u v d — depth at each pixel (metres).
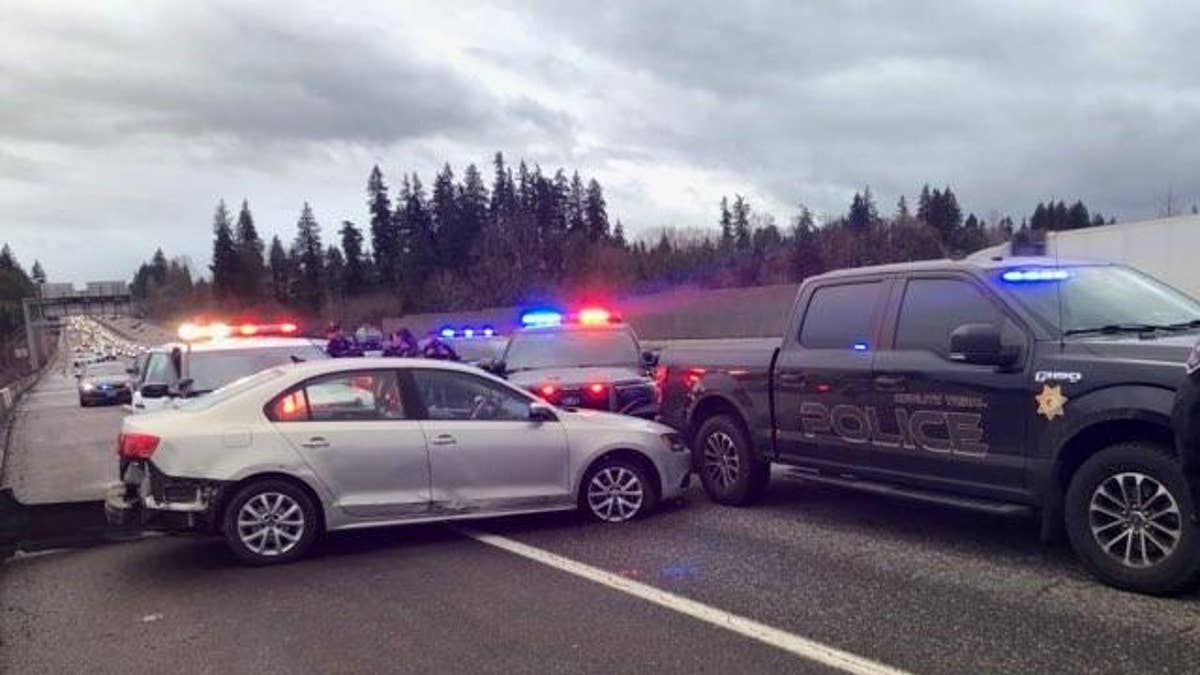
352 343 26.56
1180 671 4.77
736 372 8.91
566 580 6.81
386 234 111.88
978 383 6.68
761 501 9.25
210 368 11.50
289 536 7.59
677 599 6.25
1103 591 6.03
